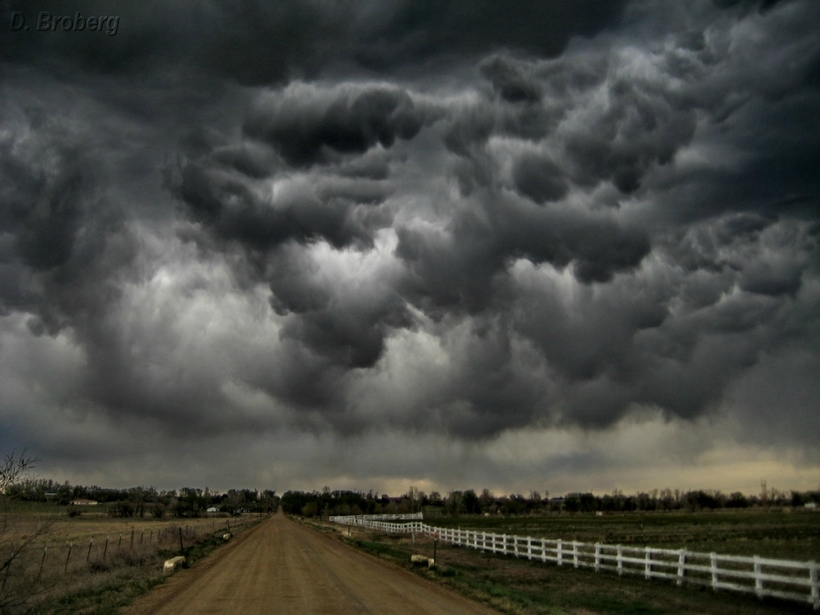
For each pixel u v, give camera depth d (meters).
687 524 89.19
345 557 37.75
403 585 23.83
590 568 31.47
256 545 49.75
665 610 18.97
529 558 37.97
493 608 18.39
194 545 46.66
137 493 150.25
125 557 32.78
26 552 18.11
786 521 92.19
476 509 175.00
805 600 19.03
